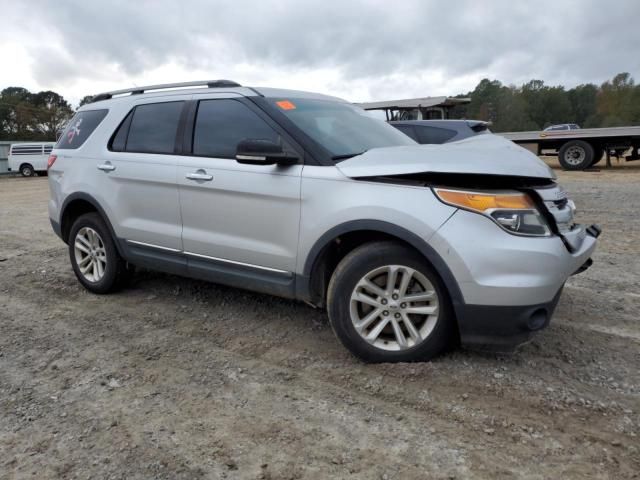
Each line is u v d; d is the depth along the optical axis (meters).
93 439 2.59
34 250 6.96
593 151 17.05
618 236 6.93
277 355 3.48
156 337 3.83
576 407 2.76
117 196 4.45
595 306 4.26
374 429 2.62
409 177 3.04
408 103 13.98
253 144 3.33
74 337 3.87
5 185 21.48
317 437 2.56
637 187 12.26
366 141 3.79
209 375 3.22
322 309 4.29
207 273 3.98
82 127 4.96
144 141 4.35
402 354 3.18
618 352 3.41
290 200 3.40
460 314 2.96
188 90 4.20
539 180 3.04
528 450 2.42
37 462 2.42
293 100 3.90
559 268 2.92
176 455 2.45
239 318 4.15
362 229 3.12
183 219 4.03
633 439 2.48
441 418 2.69
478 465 2.32
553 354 3.37
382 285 3.21
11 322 4.22
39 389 3.10
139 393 3.02
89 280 4.86
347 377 3.13
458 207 2.91
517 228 2.88
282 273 3.54
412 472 2.29
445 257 2.91
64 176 4.91
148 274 5.35
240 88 3.93
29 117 74.56
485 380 3.04
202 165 3.85
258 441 2.54
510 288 2.83
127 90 4.70
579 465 2.31
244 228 3.67
